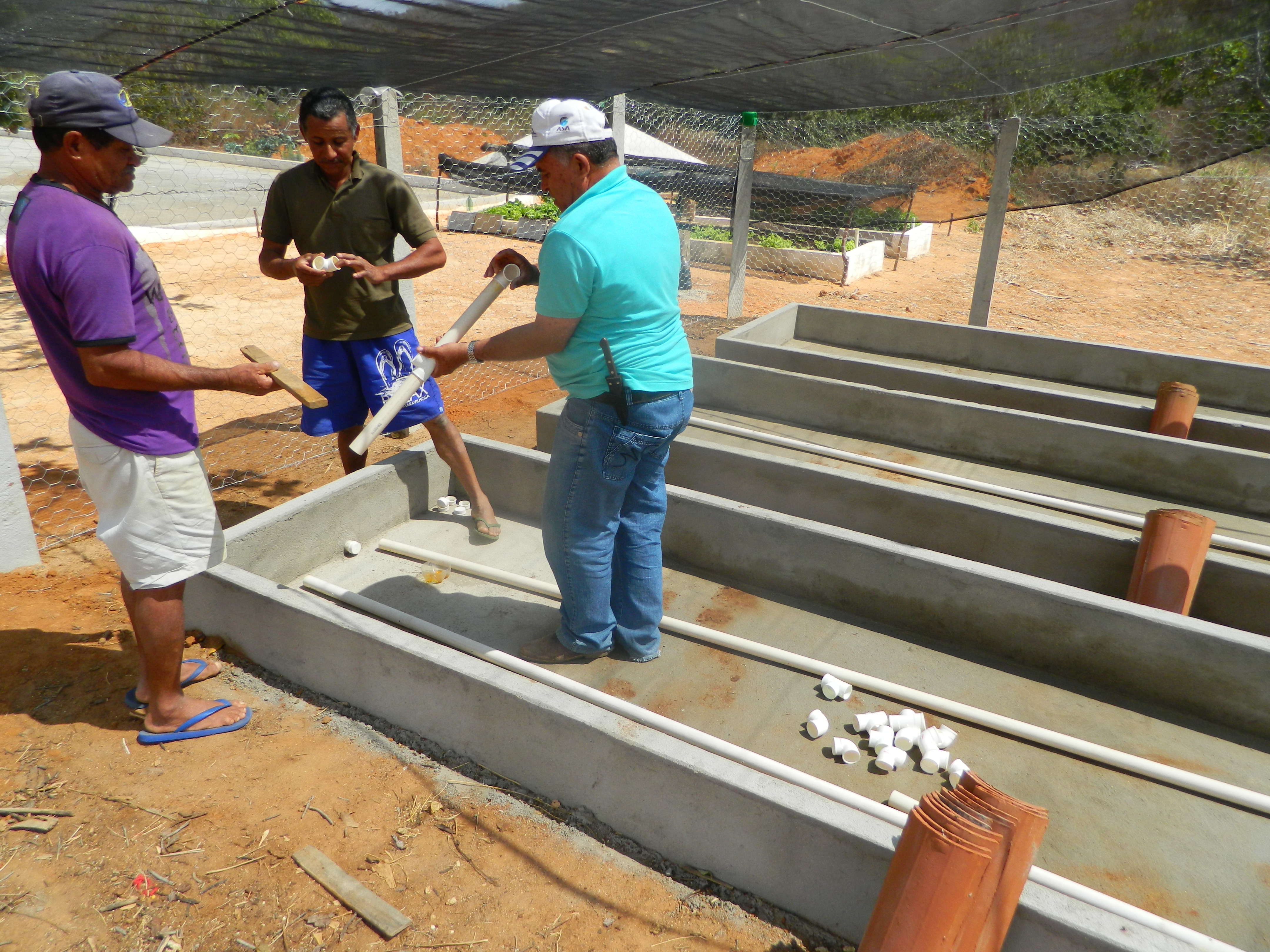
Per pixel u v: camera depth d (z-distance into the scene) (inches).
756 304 411.8
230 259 430.9
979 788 81.3
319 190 146.1
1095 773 110.7
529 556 159.6
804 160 379.2
